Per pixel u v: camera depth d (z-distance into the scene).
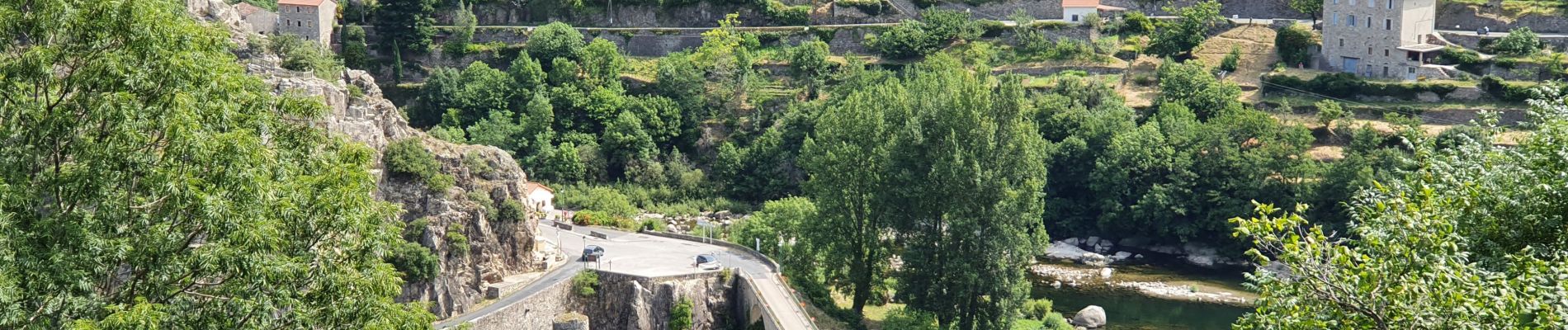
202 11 157.00
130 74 61.31
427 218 121.56
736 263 141.88
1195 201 194.75
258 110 68.06
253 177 61.03
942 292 133.88
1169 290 172.62
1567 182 58.91
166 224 60.75
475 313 118.31
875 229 140.00
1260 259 53.50
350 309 65.19
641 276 128.12
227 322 61.94
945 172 134.00
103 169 59.78
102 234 59.97
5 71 60.75
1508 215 59.94
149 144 62.19
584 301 128.62
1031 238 136.75
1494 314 49.41
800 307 125.50
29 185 60.12
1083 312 154.75
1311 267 52.50
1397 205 55.53
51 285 57.31
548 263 133.00
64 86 62.94
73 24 61.66
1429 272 51.12
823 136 148.12
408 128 133.00
